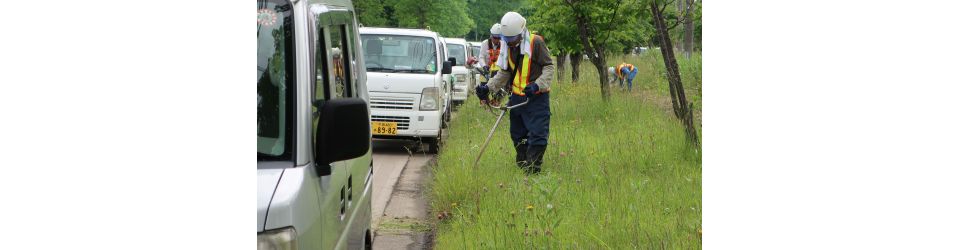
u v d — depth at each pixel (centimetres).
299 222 309
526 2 1923
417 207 897
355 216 464
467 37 8975
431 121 1388
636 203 720
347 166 435
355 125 331
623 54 3259
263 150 331
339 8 488
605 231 634
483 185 850
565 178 894
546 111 966
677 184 797
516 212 698
